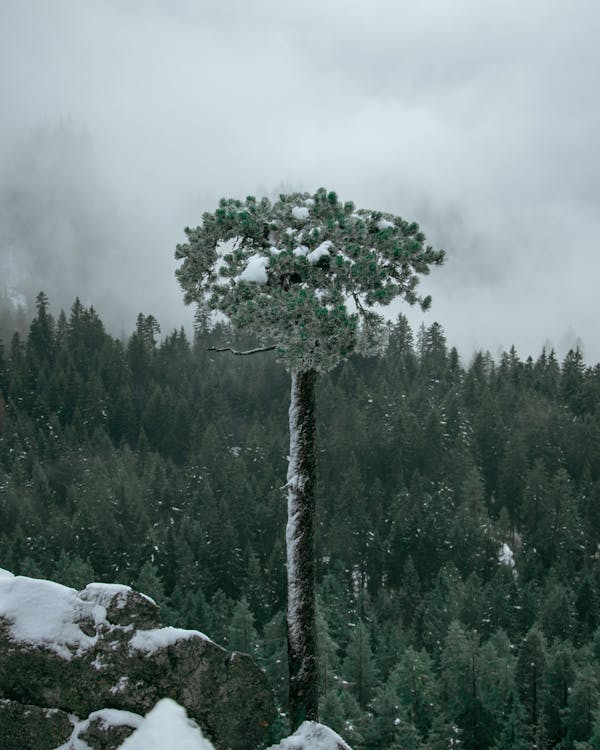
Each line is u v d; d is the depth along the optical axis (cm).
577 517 8138
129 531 7800
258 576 6638
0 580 1019
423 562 7488
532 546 8125
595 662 4441
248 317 1080
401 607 6675
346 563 7744
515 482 9331
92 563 6969
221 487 9525
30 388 13275
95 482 8550
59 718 934
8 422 11425
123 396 12812
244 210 1251
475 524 7712
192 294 1295
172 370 14912
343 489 8556
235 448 12394
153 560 6981
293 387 1237
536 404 11819
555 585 6366
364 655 4522
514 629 6075
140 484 9031
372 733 3647
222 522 7569
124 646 974
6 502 8394
